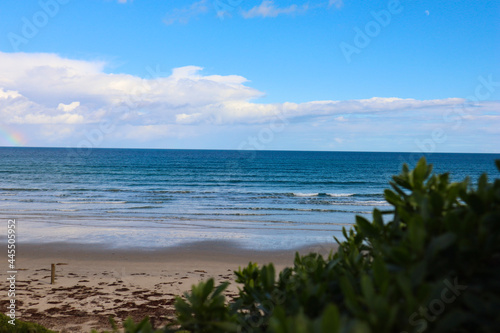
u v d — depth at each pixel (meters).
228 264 17.38
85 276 14.61
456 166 105.62
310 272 1.44
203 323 1.25
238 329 1.21
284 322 0.76
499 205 1.07
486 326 0.83
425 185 1.38
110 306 11.09
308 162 119.81
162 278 14.52
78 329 9.23
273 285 1.50
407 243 1.10
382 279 0.95
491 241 0.96
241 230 27.28
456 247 1.00
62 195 49.06
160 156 146.88
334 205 42.53
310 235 25.22
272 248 21.08
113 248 20.45
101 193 51.75
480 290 0.93
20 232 24.89
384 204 43.47
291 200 46.78
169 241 22.75
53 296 11.96
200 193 53.12
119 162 110.50
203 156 149.88
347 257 1.48
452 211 1.14
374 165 108.62
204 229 27.59
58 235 23.94
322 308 1.14
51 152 180.50
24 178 70.25
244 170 91.50
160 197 48.31
